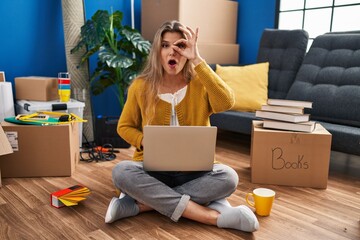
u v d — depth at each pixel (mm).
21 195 1866
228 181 1587
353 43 2637
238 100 2834
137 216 1640
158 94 1692
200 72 1596
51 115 2320
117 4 3330
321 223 1618
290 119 2031
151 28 3363
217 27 3510
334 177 2268
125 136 1754
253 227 1469
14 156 2094
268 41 3164
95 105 3365
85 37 2746
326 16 3203
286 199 1878
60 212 1675
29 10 2832
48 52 2984
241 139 3230
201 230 1522
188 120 1715
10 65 2801
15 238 1435
